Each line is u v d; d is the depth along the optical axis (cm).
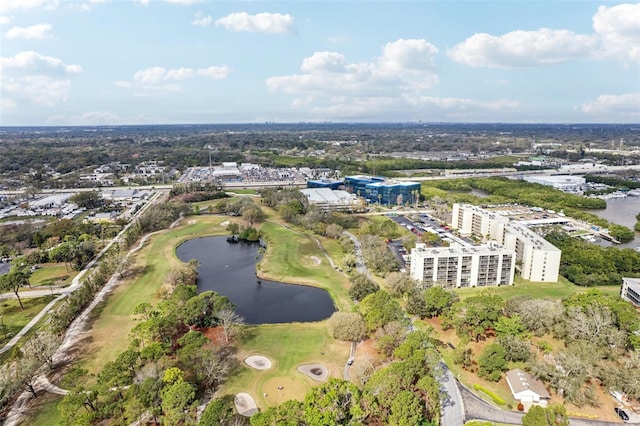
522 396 12125
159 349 12794
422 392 11988
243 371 13625
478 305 15625
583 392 12156
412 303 17262
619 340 13775
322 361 14225
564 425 10506
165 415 10712
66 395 11569
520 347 13788
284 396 12412
